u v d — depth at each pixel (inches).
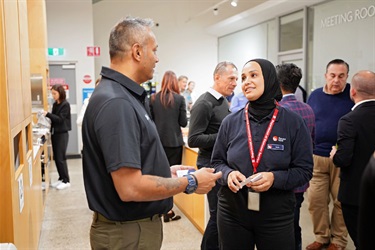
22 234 81.7
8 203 67.7
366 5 189.3
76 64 313.9
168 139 153.3
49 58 308.0
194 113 105.7
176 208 174.2
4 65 65.9
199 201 142.5
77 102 315.9
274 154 70.7
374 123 87.9
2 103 66.2
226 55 377.4
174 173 71.6
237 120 77.0
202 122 104.6
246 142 73.2
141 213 58.2
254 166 71.3
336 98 121.3
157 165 58.1
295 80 94.4
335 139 118.8
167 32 382.0
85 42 313.7
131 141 51.6
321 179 121.4
